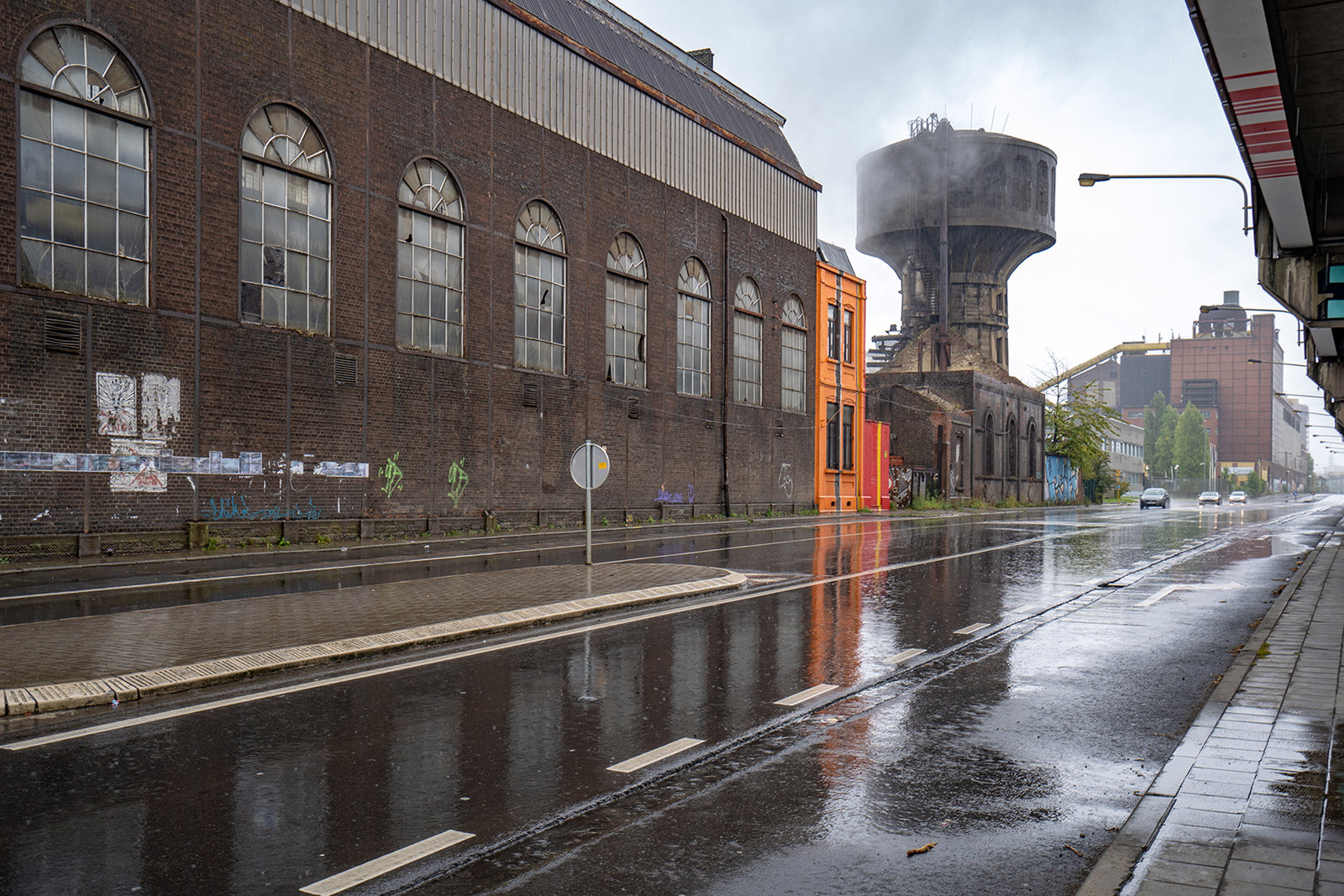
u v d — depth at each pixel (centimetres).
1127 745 597
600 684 752
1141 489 13975
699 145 3609
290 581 1383
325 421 2192
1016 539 2528
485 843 427
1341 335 2850
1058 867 407
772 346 4084
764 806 481
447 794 491
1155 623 1091
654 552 2012
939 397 6056
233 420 1997
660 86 3519
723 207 3750
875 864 409
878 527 3117
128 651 809
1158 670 829
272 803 474
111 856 405
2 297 1636
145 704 672
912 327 7462
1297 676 765
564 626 1033
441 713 656
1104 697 728
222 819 451
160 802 473
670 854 418
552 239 2900
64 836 426
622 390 3167
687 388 3550
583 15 3297
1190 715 674
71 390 1733
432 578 1416
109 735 592
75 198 1745
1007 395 6575
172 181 1892
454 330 2561
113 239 1805
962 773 538
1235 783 499
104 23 1778
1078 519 3962
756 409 3947
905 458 5678
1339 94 1215
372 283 2312
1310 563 1741
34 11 1677
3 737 584
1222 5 850
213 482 1959
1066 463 7944
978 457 6075
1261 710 654
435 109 2491
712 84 3997
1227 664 855
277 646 838
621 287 3195
